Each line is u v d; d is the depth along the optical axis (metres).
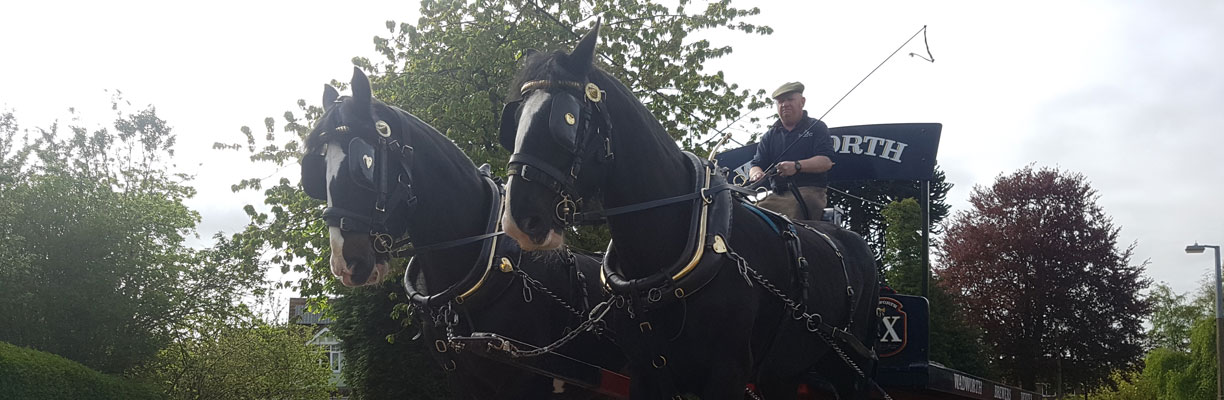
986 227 37.28
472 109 13.54
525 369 4.70
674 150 3.91
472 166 4.91
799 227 4.59
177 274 21.95
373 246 4.25
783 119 5.84
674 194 3.77
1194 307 47.31
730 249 3.71
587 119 3.50
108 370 20.45
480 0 15.00
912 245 8.87
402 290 15.37
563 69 3.56
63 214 20.05
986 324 35.34
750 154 7.18
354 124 4.33
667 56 16.14
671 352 3.72
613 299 3.89
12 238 19.28
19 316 19.33
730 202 3.85
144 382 20.98
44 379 16.58
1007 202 37.88
